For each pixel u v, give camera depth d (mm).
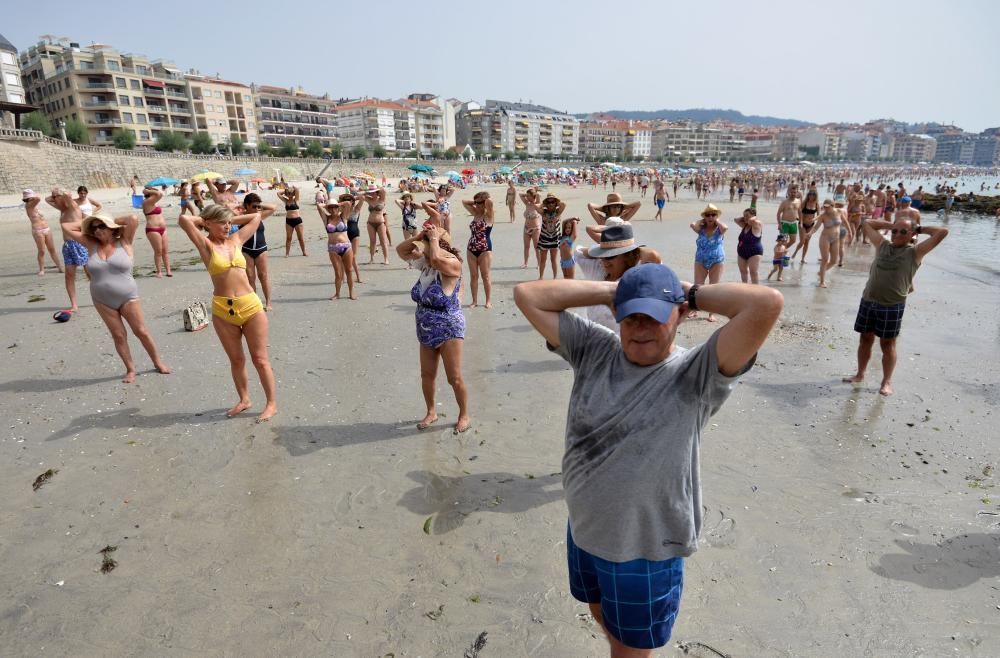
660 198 26734
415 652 3037
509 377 6906
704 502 4359
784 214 12555
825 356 7617
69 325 9172
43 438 5430
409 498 4445
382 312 9812
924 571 3594
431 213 7969
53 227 24000
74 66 83875
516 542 3914
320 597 3436
